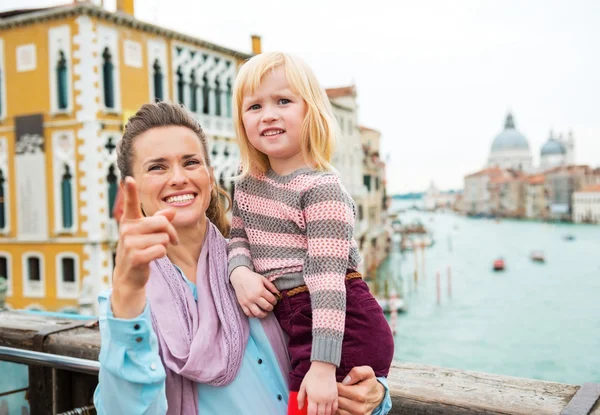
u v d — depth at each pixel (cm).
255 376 180
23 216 2644
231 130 3284
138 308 150
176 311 176
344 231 175
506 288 7119
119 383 151
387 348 181
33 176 2616
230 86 3281
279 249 188
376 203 6131
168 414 172
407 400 214
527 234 15262
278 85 189
